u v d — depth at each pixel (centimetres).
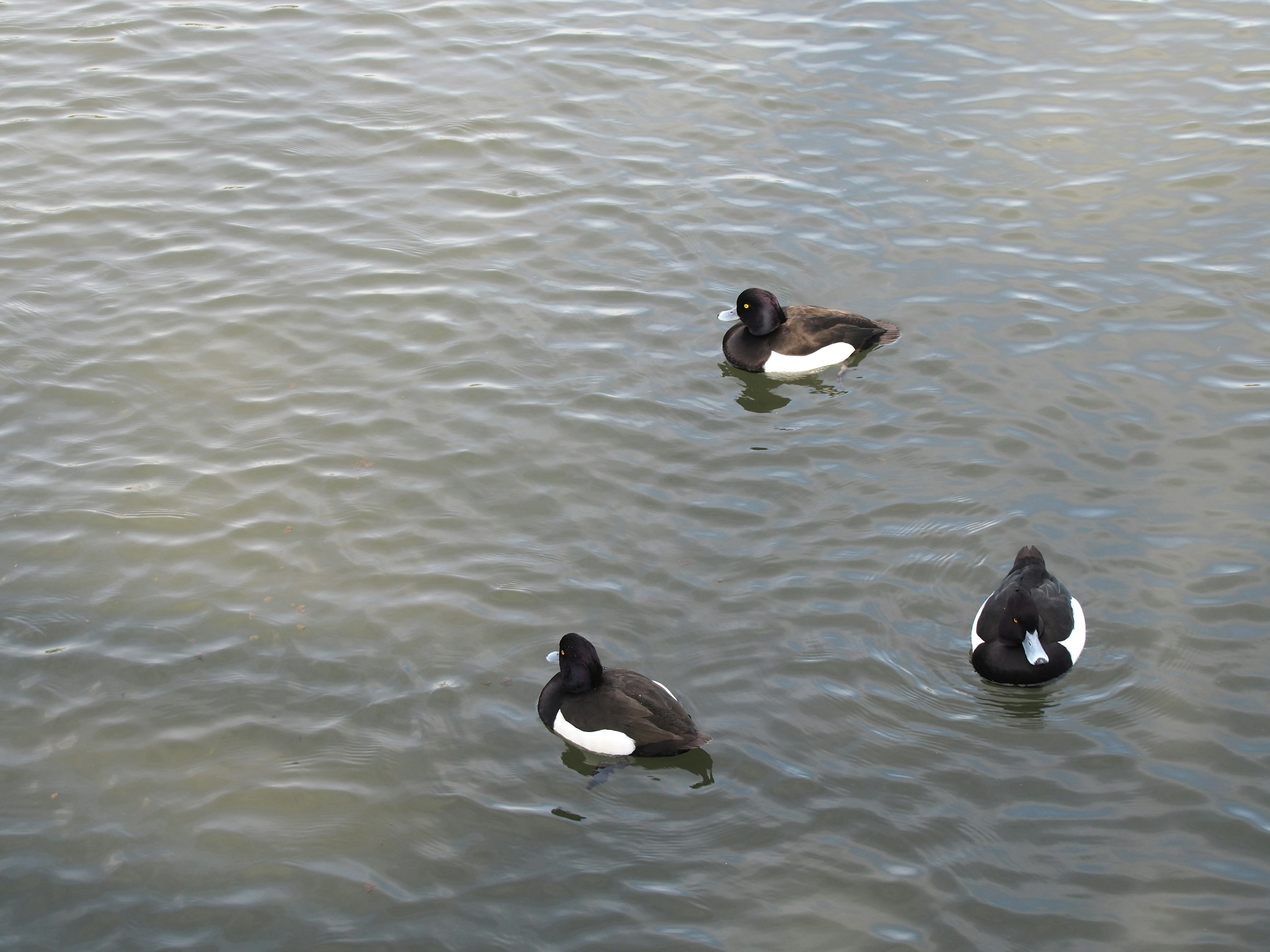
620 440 1285
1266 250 1543
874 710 990
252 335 1420
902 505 1195
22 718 971
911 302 1481
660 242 1586
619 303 1486
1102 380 1348
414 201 1659
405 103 1870
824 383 1371
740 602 1090
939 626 1066
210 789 919
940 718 983
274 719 979
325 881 855
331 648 1042
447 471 1238
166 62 1964
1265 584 1086
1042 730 970
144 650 1035
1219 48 1992
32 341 1398
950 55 1991
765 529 1173
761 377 1384
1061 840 882
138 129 1797
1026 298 1480
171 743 955
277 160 1739
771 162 1739
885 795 919
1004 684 1005
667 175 1711
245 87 1908
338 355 1395
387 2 2158
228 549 1138
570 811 913
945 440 1280
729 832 895
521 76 1941
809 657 1036
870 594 1096
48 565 1114
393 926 826
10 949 805
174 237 1582
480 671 1024
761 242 1585
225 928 822
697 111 1852
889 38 2042
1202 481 1208
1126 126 1802
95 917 827
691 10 2139
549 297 1492
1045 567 1080
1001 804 910
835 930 822
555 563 1132
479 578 1113
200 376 1358
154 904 837
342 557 1133
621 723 944
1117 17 2098
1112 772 933
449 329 1438
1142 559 1117
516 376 1370
